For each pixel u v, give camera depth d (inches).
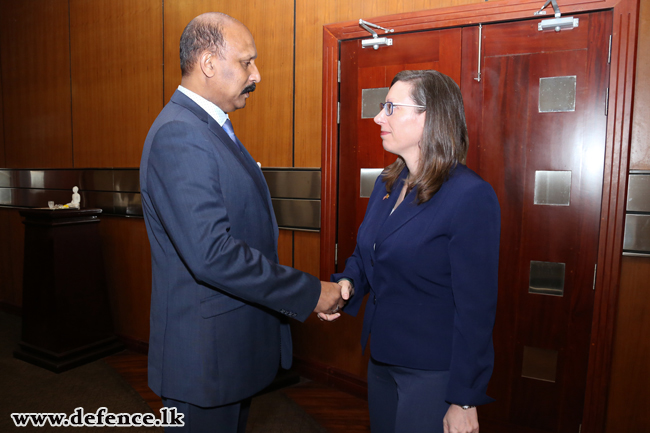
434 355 45.4
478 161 89.6
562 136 82.6
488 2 85.4
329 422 97.0
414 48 94.5
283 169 113.7
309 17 107.4
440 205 43.9
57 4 151.1
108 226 145.8
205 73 49.3
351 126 103.5
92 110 145.9
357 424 96.3
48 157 160.6
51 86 156.3
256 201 51.2
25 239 128.1
